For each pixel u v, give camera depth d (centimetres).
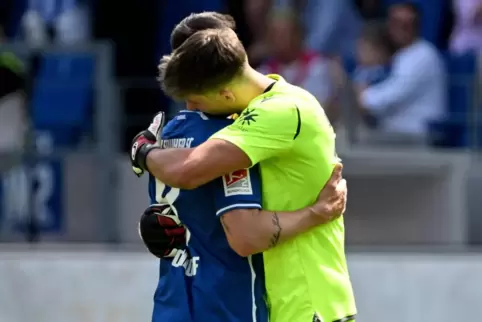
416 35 2539
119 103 2322
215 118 1223
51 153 2284
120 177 2298
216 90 1177
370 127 2441
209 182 1202
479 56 2586
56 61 2320
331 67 2458
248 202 1182
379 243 2378
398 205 2392
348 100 2431
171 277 1224
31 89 2308
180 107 2373
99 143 2300
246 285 1201
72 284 2159
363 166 2391
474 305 2173
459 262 2178
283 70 2486
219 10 2753
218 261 1206
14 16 2819
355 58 2558
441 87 2464
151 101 2375
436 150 2422
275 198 1203
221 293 1198
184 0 2738
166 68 1184
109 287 2156
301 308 1202
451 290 2173
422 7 2773
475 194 2389
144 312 2148
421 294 2173
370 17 2867
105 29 2752
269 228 1181
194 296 1205
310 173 1205
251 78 1201
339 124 2422
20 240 2266
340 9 2781
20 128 2298
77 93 2308
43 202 2278
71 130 2302
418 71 2458
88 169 2289
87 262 2161
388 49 2538
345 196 1238
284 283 1204
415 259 2181
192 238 1215
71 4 2758
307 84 2442
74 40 2733
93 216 2286
